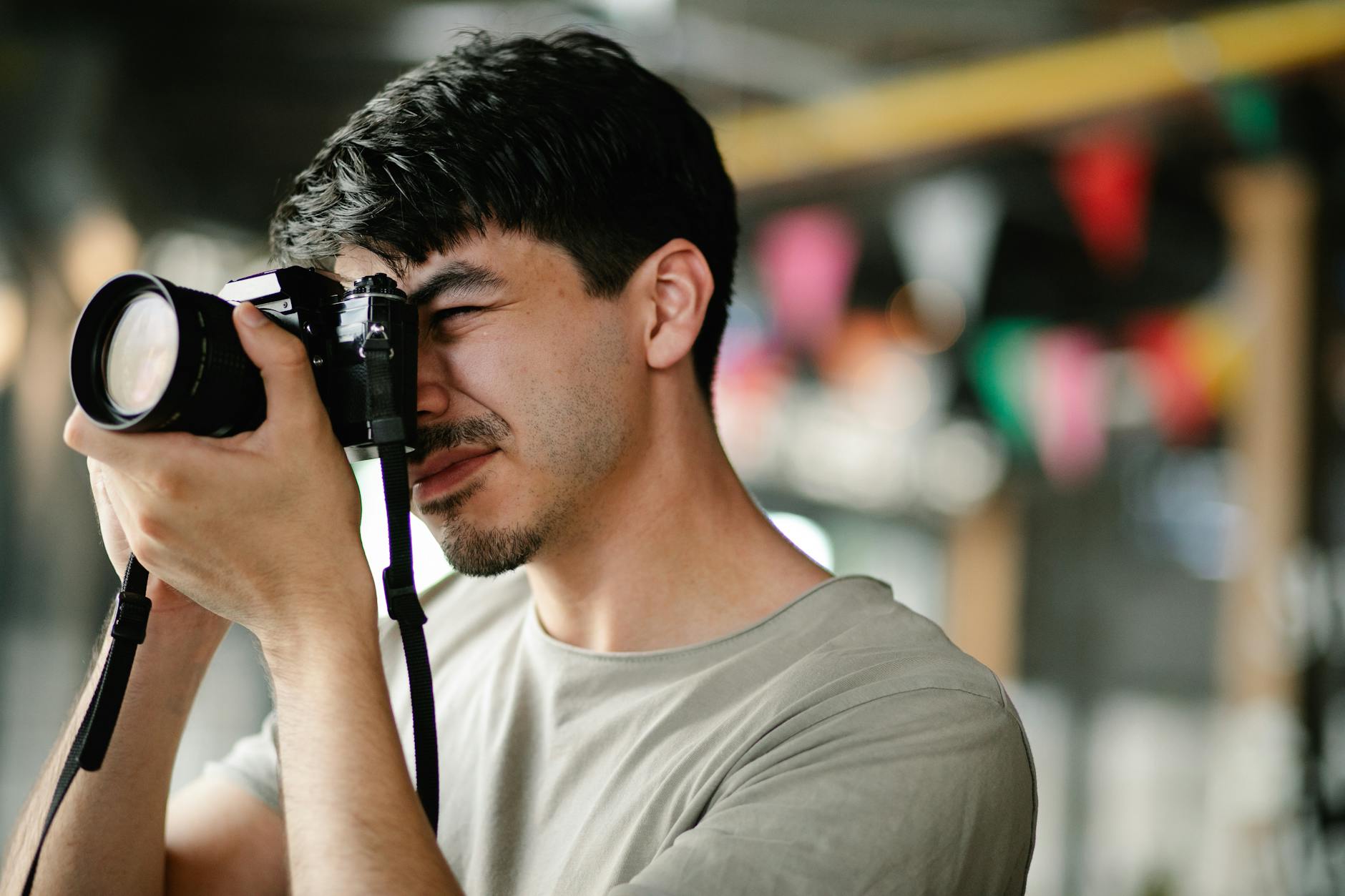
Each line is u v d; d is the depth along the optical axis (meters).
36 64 3.69
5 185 3.75
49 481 4.01
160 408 0.74
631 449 0.94
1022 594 7.99
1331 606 4.55
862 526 7.86
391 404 0.83
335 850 0.72
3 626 3.99
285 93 3.97
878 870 0.77
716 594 0.97
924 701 0.83
